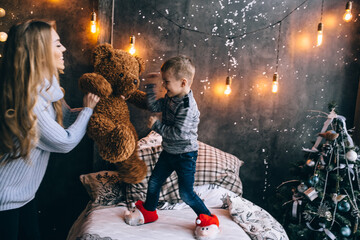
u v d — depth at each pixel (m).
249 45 2.77
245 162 2.95
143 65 2.02
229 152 2.91
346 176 2.19
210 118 2.83
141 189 2.21
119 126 1.67
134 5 2.56
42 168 1.50
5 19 2.40
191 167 1.84
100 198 2.23
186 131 1.73
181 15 2.64
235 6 2.70
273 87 2.62
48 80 1.39
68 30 2.49
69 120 1.81
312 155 2.33
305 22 2.82
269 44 2.80
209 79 2.77
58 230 2.71
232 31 2.73
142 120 2.73
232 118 2.86
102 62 1.80
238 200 2.27
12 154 1.33
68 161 2.65
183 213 2.17
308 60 2.88
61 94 1.49
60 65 1.62
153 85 1.82
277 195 2.52
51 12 2.46
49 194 2.65
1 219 1.34
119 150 1.63
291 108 2.93
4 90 1.32
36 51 1.34
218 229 1.85
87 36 2.52
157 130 1.75
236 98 2.83
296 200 2.27
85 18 2.50
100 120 1.69
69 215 2.71
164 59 2.68
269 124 2.92
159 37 2.64
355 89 2.99
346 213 2.24
